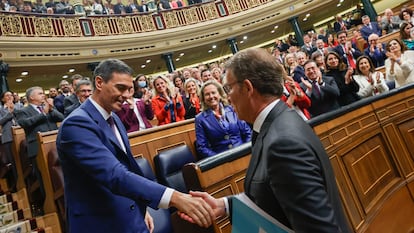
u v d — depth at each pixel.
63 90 4.05
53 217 2.37
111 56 8.96
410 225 1.98
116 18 9.31
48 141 2.40
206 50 10.90
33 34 7.70
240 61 0.89
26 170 3.01
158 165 2.16
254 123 0.90
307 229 0.64
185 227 1.39
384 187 1.96
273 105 0.86
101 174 0.99
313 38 7.22
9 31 7.30
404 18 5.59
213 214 0.97
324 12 11.12
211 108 2.38
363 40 6.03
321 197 0.66
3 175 3.58
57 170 2.32
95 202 1.07
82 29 8.62
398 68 3.24
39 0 9.28
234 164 1.35
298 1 10.37
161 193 0.97
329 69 2.90
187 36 10.13
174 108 3.02
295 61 4.21
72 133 1.05
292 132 0.74
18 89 8.43
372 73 3.03
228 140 2.29
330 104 2.59
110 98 1.16
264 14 10.50
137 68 10.34
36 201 3.01
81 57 8.39
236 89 0.90
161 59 10.21
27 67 7.55
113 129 1.24
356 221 1.59
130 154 1.26
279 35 11.77
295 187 0.67
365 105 2.16
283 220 0.75
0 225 2.72
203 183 1.17
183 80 4.64
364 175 1.85
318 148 0.77
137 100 3.01
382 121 2.23
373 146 2.07
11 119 3.38
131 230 1.08
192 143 2.71
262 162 0.79
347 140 1.88
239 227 0.85
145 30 9.64
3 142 3.28
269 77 0.87
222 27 10.45
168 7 10.42
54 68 8.13
